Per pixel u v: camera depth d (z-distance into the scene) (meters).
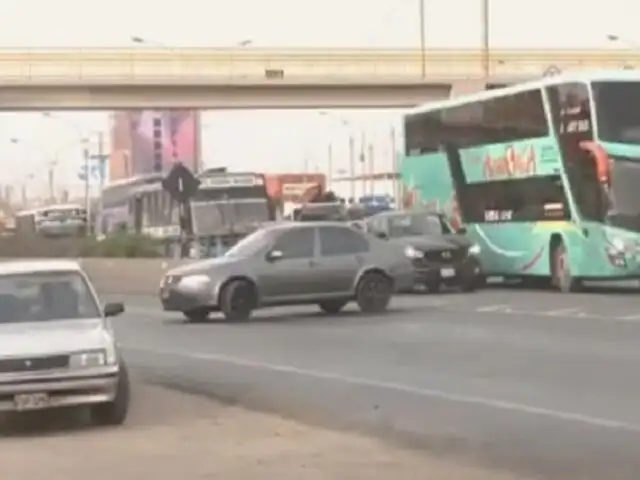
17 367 14.26
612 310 29.94
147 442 13.98
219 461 12.62
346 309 32.78
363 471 11.91
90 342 14.63
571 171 37.09
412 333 25.66
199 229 62.84
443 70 81.62
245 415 16.02
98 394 14.62
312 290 30.47
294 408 16.47
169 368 21.39
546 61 79.56
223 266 30.02
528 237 39.72
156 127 172.88
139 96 81.12
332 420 15.38
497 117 41.19
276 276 30.14
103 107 80.88
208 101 82.38
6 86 78.56
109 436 14.50
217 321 30.69
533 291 39.41
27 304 15.66
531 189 39.44
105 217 98.56
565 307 31.50
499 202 41.34
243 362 21.86
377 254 31.31
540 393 16.75
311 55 81.31
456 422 14.79
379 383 18.41
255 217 63.78
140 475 11.95
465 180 43.34
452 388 17.58
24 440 14.48
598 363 19.62
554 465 12.13
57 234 93.31
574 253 37.31
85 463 12.73
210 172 65.12
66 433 14.88
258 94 83.00
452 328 26.50
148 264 50.19
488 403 16.09
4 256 78.88
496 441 13.47
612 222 35.94
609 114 36.00
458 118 43.69
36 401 14.27
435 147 45.22
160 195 76.25
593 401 15.89
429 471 11.90
